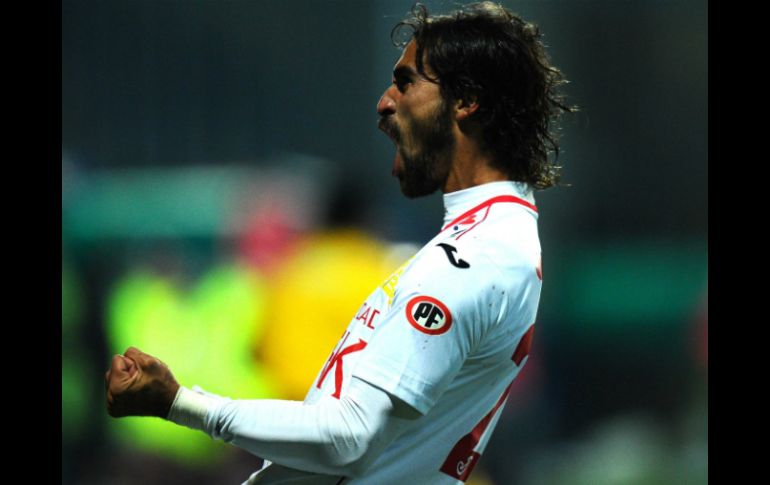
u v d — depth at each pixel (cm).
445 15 804
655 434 2106
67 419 1767
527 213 778
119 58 2502
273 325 1612
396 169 803
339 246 1616
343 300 1585
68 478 1758
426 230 2402
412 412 696
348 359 757
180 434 1725
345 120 2716
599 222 2747
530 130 805
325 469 695
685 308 2216
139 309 1753
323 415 686
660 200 2812
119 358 710
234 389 1650
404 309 706
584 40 2892
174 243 1872
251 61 2652
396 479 731
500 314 723
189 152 2538
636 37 2894
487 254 728
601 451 2073
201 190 2014
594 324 2234
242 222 1864
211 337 1675
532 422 2052
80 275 1831
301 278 1609
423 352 695
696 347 2159
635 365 2188
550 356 2208
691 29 2894
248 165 2423
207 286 1720
